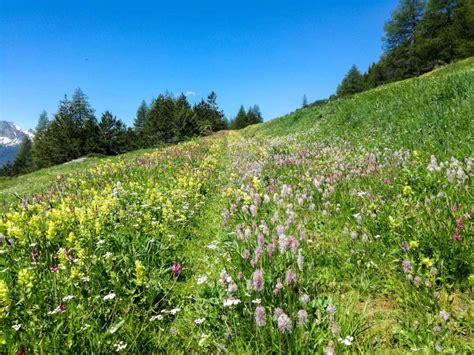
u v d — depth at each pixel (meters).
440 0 76.44
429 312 3.51
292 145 16.89
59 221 5.82
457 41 69.44
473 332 3.18
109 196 7.84
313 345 3.03
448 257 4.01
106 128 83.81
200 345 3.34
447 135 9.39
